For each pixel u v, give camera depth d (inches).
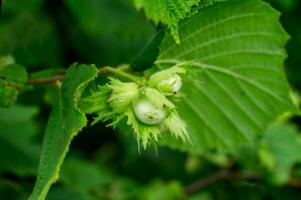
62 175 28.6
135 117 19.2
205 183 31.3
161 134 19.5
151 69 22.3
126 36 31.1
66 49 31.7
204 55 22.8
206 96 24.0
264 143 29.6
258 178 30.6
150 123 19.1
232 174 31.0
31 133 28.5
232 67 23.4
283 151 29.8
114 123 19.1
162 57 22.2
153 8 20.0
